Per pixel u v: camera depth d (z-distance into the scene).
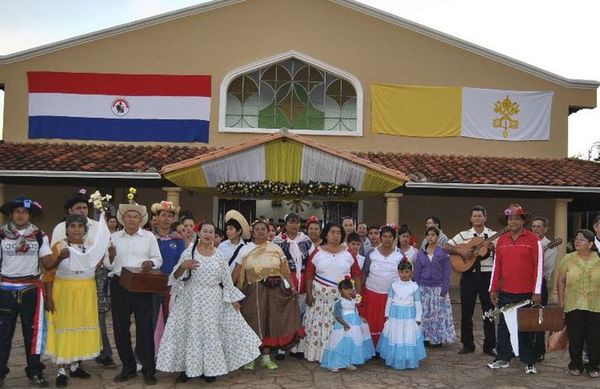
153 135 14.98
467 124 15.48
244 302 7.31
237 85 15.35
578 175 13.86
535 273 7.20
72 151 14.10
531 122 15.66
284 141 11.16
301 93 15.38
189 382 6.71
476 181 13.11
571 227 18.47
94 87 15.03
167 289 6.62
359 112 15.25
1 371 6.39
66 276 6.49
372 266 7.92
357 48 15.38
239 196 11.90
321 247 7.77
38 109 14.97
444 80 15.50
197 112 15.04
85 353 6.44
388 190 11.46
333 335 7.31
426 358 7.98
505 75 15.63
